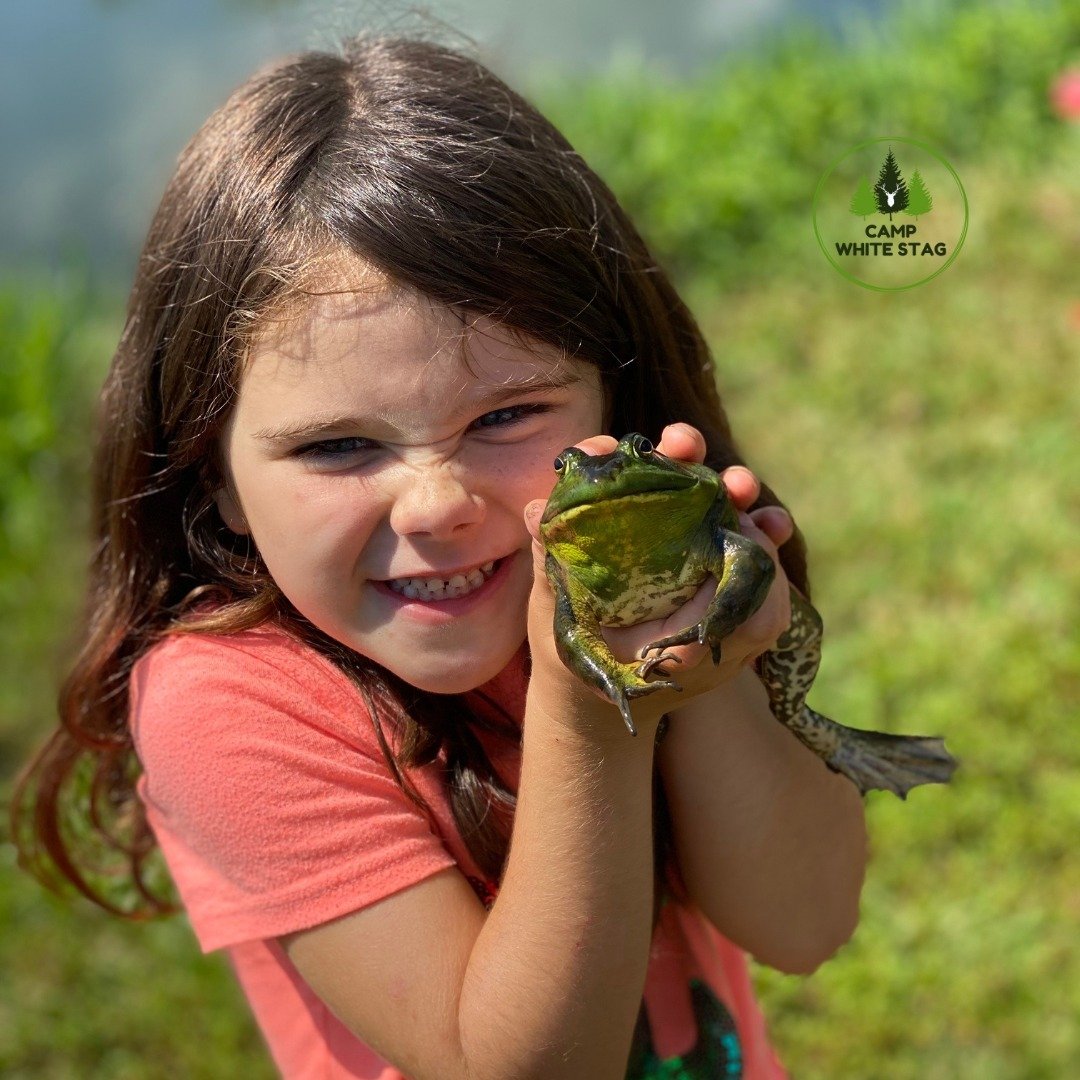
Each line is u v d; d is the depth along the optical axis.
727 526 0.79
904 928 1.26
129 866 1.02
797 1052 1.20
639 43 3.42
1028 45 2.54
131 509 0.89
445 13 1.06
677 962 0.88
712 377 0.97
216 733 0.82
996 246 2.28
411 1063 0.80
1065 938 1.24
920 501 1.81
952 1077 1.17
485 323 0.79
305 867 0.81
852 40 2.97
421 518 0.79
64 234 3.16
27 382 2.24
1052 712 1.43
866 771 0.93
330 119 0.83
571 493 0.76
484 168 0.82
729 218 2.55
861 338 2.20
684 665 0.76
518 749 0.86
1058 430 1.87
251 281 0.80
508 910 0.79
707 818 0.85
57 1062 1.30
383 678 0.84
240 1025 1.28
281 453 0.80
